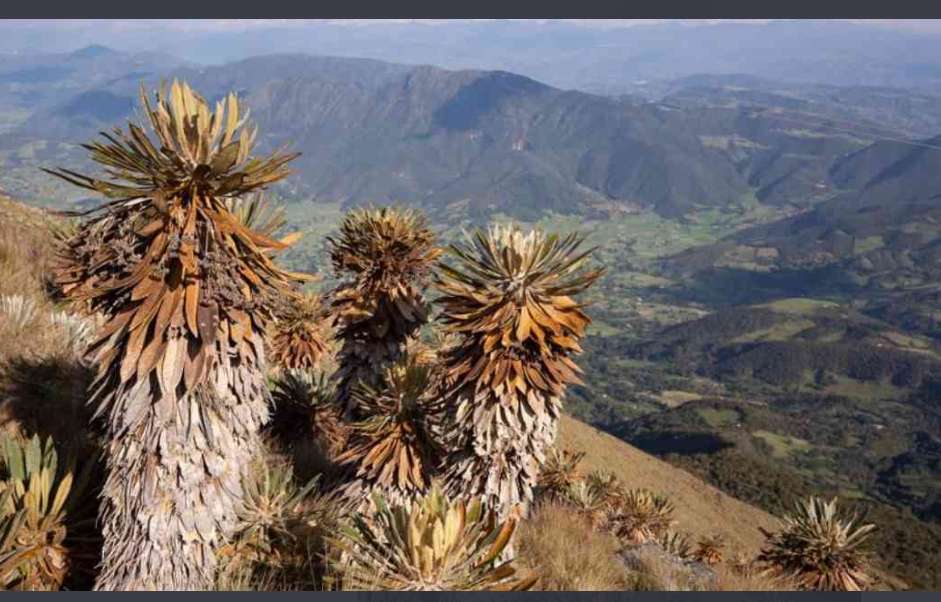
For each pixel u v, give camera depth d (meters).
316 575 4.66
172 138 3.40
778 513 51.72
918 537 46.22
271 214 3.85
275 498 5.16
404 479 5.46
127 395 3.33
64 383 6.02
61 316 7.67
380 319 6.73
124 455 3.41
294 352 10.61
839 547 10.04
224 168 3.30
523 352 4.63
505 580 3.41
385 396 5.76
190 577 3.52
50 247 10.55
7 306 7.07
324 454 8.34
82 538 3.99
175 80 3.41
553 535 7.55
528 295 4.63
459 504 3.43
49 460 4.40
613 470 26.48
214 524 3.56
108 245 3.44
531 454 4.84
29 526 3.85
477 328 4.58
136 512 3.37
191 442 3.39
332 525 5.12
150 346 3.26
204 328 3.30
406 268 6.79
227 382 3.51
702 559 12.73
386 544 3.49
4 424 5.12
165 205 3.24
